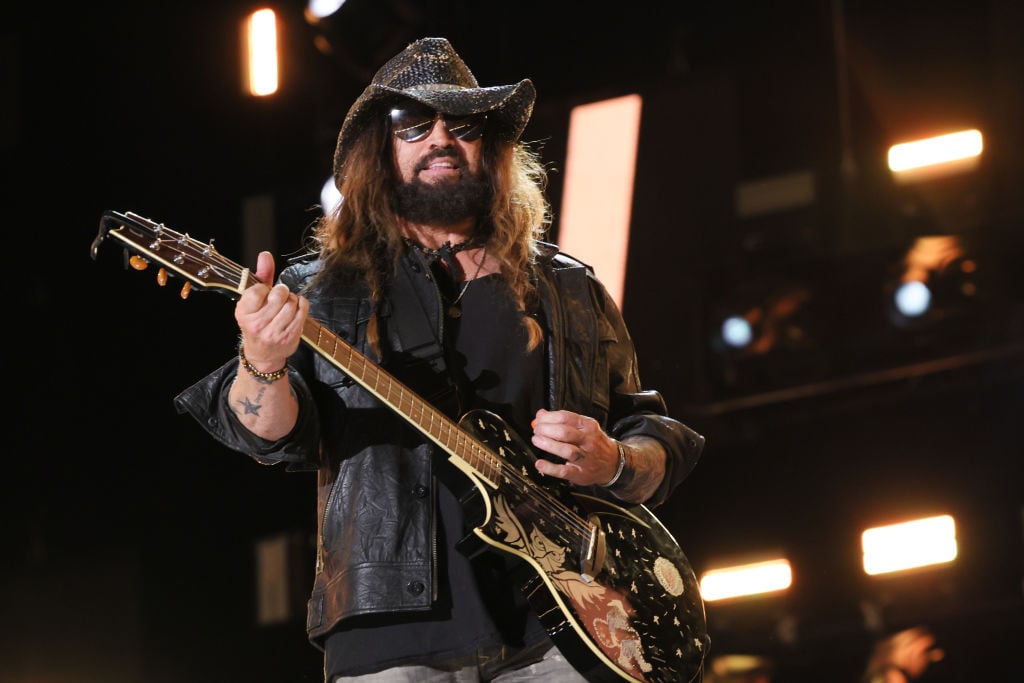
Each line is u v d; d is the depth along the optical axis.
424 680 9.52
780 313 25.98
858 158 26.92
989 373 25.23
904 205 26.19
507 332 10.59
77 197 29.75
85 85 29.69
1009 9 26.00
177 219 29.06
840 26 27.70
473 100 10.59
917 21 27.22
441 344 10.24
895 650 25.84
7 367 30.05
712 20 28.69
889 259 25.72
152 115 29.28
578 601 10.08
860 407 26.25
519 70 28.91
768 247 26.50
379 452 9.75
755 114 28.16
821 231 26.56
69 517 30.14
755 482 28.05
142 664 29.44
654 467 10.59
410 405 9.54
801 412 26.52
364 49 26.67
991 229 25.34
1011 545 26.08
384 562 9.45
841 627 26.56
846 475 27.42
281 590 29.27
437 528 9.73
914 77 27.05
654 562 10.81
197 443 29.88
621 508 10.98
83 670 29.45
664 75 27.31
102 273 29.78
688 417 26.62
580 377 10.91
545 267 11.26
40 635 29.61
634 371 11.64
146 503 30.06
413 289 10.40
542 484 10.29
